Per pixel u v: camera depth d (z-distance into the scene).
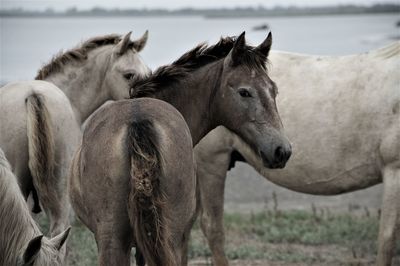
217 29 114.69
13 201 7.25
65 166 10.09
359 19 195.12
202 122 8.83
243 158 12.09
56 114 10.01
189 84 8.77
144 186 6.62
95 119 7.50
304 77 11.48
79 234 13.93
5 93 10.09
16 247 7.11
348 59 11.40
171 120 7.24
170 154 6.96
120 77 12.59
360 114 10.84
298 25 152.75
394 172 10.55
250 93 8.35
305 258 13.11
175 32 101.44
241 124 8.45
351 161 10.98
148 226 6.66
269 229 15.45
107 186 6.89
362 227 15.34
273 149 8.22
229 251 13.50
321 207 18.95
